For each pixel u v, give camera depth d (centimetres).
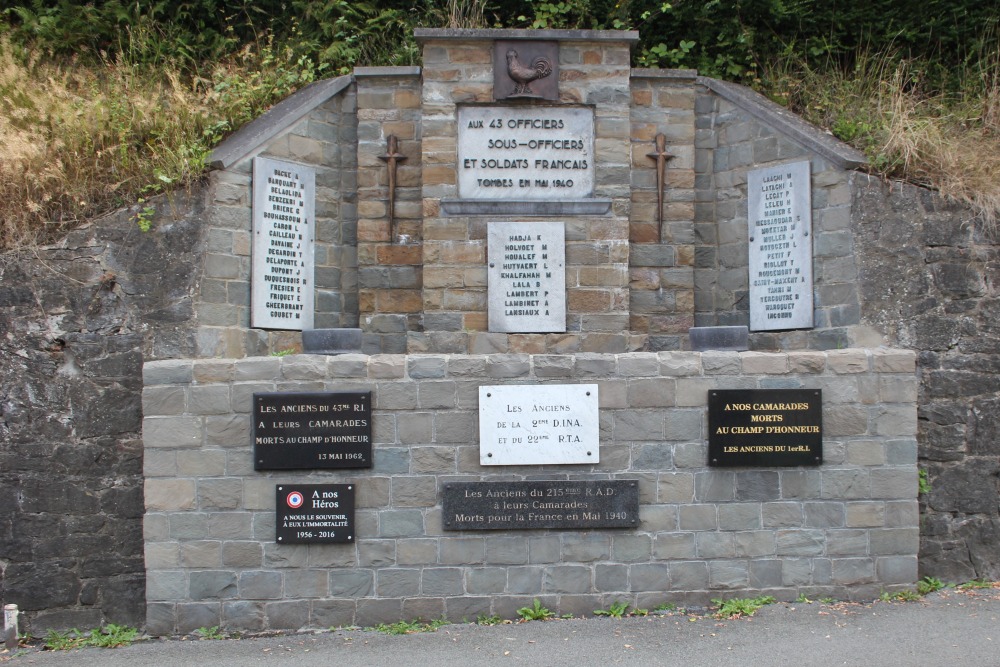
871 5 1016
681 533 621
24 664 584
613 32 841
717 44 999
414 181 861
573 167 842
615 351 828
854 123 870
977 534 712
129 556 675
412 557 613
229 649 579
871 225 774
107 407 692
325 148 860
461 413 619
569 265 833
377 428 618
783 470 626
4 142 761
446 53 839
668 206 873
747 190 863
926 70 1006
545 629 591
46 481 678
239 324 768
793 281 820
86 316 704
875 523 625
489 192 837
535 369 622
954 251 757
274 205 807
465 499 614
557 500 616
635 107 876
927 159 798
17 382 687
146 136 807
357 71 861
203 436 613
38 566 669
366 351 847
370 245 855
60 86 859
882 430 627
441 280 829
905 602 617
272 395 614
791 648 548
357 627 609
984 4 1020
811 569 623
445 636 585
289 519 611
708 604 619
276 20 1042
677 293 868
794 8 998
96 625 666
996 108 926
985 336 745
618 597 617
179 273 727
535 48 841
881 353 630
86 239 714
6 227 712
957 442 725
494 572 615
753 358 628
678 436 624
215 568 609
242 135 812
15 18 1042
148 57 993
